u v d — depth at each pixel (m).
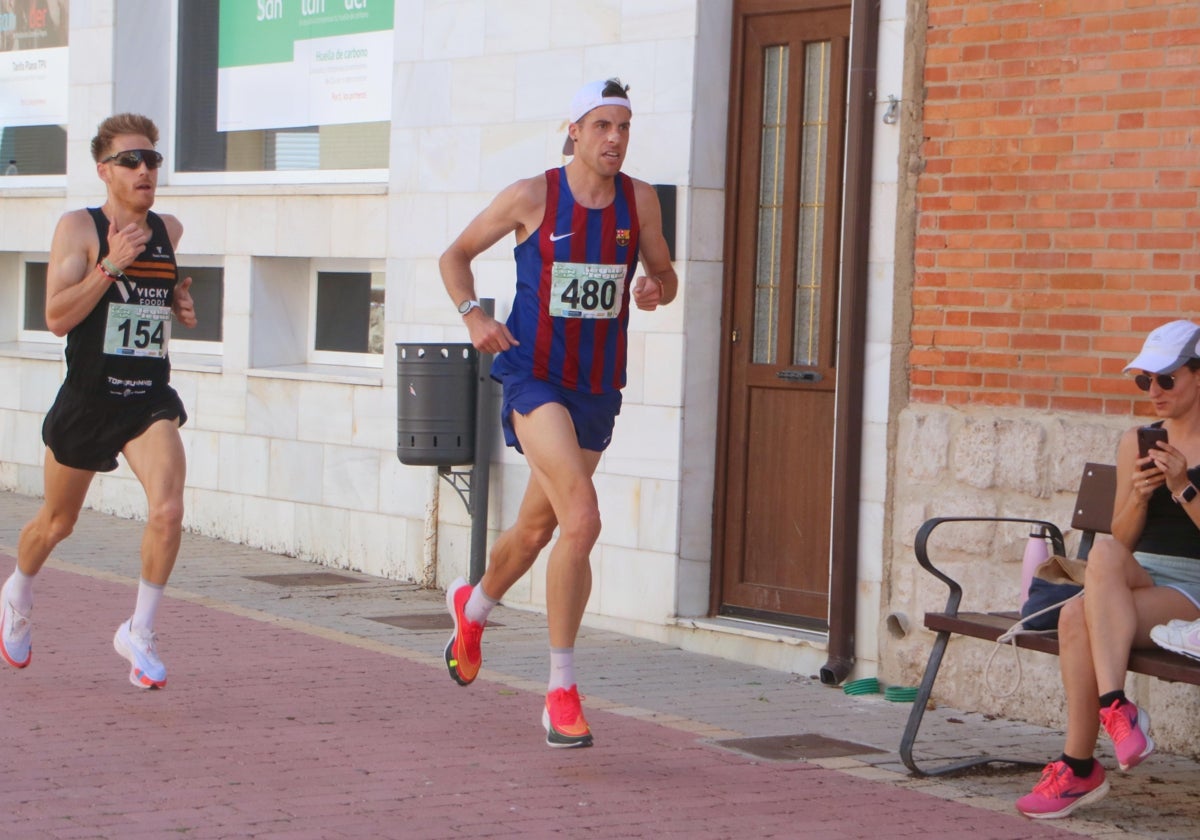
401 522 17.41
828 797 9.65
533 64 16.06
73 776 9.34
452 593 10.98
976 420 12.41
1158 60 11.47
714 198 14.70
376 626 14.84
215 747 10.13
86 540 19.05
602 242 9.94
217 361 20.34
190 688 11.78
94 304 10.80
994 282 12.39
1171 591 9.55
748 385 14.61
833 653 13.26
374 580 17.41
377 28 18.78
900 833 8.92
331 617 15.23
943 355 12.70
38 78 22.86
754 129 14.60
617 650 14.38
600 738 10.85
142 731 10.46
